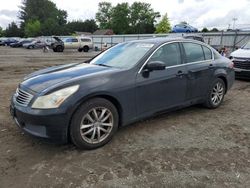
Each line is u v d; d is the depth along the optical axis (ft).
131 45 16.55
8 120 16.17
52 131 11.49
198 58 17.67
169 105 15.70
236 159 11.98
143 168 11.16
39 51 107.76
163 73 15.01
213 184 10.13
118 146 13.05
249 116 17.84
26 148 12.75
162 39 16.49
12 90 24.63
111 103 12.98
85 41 110.93
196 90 17.29
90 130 12.44
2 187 9.87
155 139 13.87
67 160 11.74
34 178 10.42
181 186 10.00
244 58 30.35
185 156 12.17
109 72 13.29
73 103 11.60
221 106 20.11
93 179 10.38
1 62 54.60
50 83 12.21
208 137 14.26
